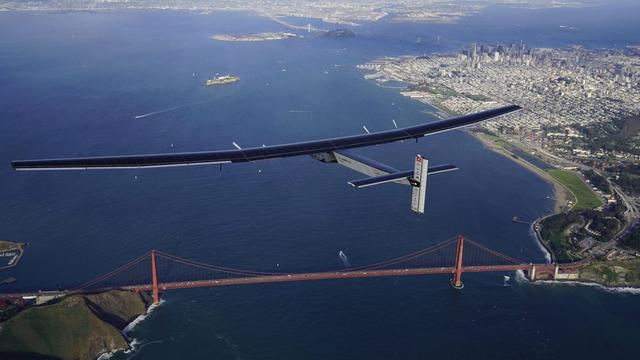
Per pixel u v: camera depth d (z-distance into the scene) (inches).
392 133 4028.1
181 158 3508.9
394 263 6240.2
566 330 5369.1
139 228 6948.8
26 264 6269.7
